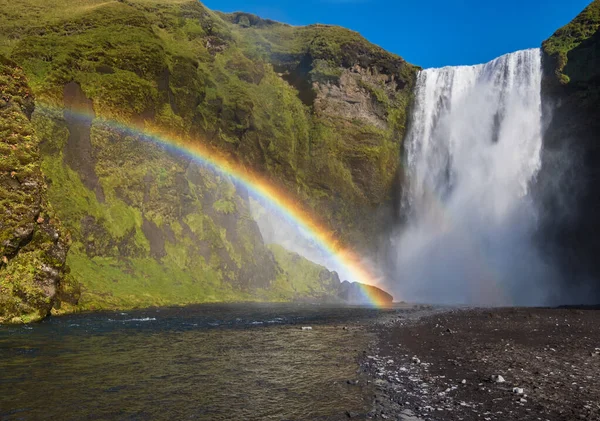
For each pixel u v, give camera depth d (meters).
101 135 50.66
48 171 43.91
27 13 68.38
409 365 14.95
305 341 20.64
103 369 14.04
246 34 101.31
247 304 47.62
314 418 9.62
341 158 88.44
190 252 52.94
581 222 70.06
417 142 92.38
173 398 11.13
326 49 95.06
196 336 21.91
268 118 83.56
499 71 84.88
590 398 10.87
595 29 76.12
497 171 81.62
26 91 34.09
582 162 70.56
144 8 82.12
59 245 29.81
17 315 25.34
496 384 12.30
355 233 84.25
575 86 72.69
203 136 64.88
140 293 41.03
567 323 28.33
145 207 51.84
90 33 60.19
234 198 64.12
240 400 11.02
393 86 97.56
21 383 12.13
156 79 59.03
